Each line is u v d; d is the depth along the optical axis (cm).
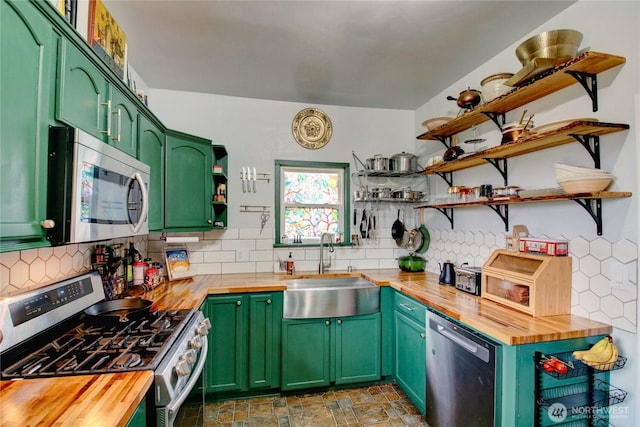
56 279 155
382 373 251
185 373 115
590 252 158
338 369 243
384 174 313
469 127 249
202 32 196
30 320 119
